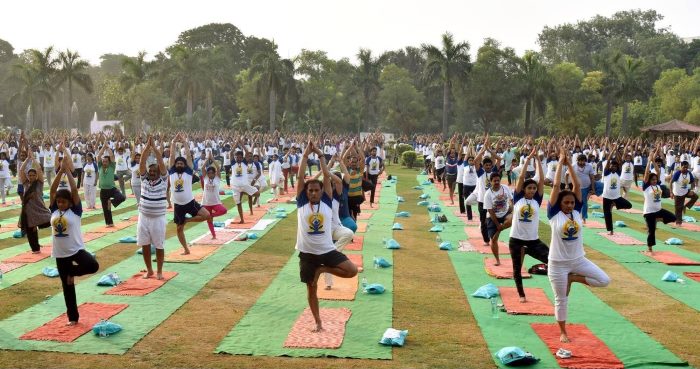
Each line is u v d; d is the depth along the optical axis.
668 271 12.29
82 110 106.88
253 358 7.67
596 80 70.38
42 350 7.85
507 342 8.30
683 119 63.88
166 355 7.74
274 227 17.34
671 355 7.82
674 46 99.12
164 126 72.69
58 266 8.77
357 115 83.19
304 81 77.25
